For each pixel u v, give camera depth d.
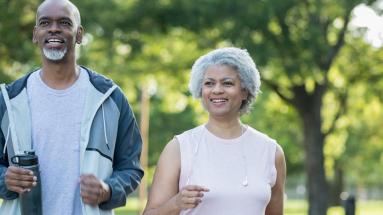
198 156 6.64
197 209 6.52
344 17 25.59
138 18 23.83
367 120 41.78
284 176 6.89
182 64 26.81
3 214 6.38
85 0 22.62
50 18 6.28
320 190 28.12
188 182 6.61
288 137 43.69
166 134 53.41
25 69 23.00
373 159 48.94
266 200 6.64
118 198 6.36
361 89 32.53
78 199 6.36
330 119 36.50
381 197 96.44
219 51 6.64
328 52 24.80
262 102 36.03
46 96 6.45
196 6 23.28
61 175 6.36
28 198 6.13
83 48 23.84
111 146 6.49
